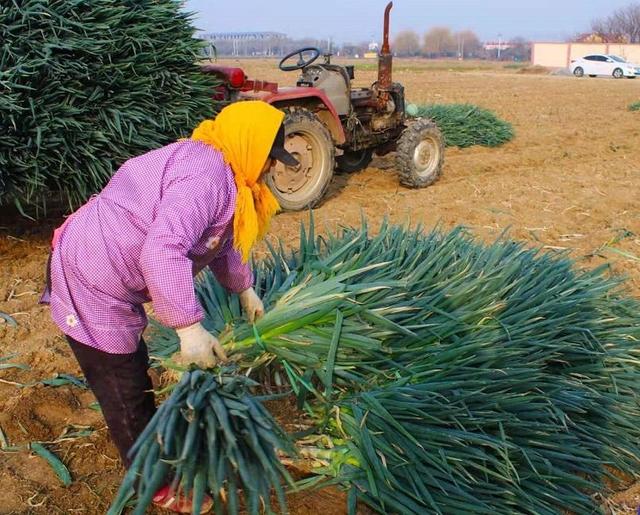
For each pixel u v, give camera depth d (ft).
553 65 220.64
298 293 11.48
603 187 32.50
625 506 11.75
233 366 9.93
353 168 33.78
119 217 9.12
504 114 61.11
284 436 9.47
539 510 10.66
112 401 9.94
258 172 9.40
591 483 11.43
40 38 19.19
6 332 16.93
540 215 27.68
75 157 20.06
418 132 31.12
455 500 10.29
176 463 8.61
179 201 8.82
